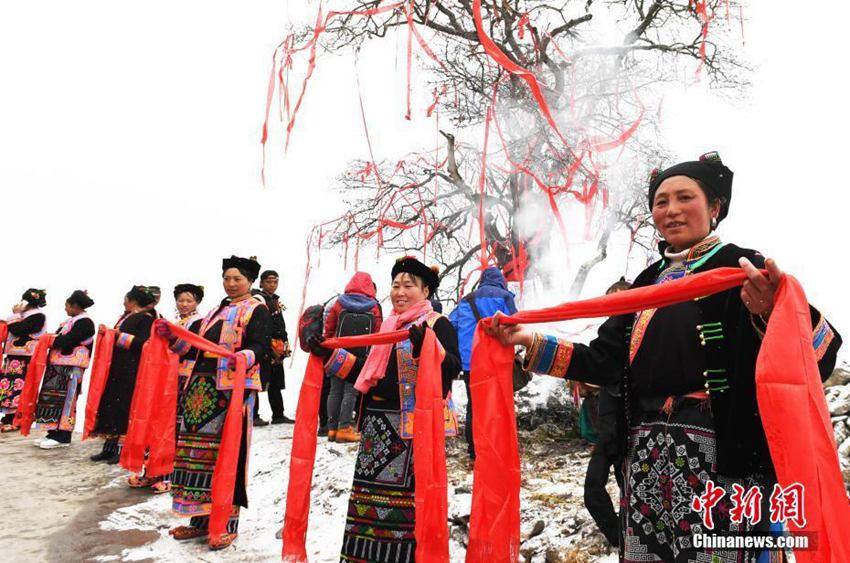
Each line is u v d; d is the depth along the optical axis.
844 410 3.90
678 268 1.70
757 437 1.45
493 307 4.91
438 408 2.45
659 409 1.60
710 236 1.69
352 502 2.77
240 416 3.79
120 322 6.91
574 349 1.82
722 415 1.48
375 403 2.83
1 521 4.57
